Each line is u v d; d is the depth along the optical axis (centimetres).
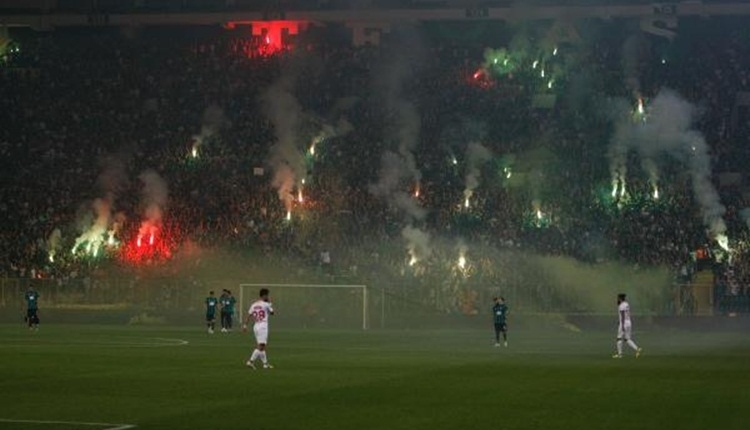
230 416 5506
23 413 5619
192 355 9894
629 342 10119
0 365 8688
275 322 16525
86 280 16962
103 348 10831
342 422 5291
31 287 15062
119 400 6209
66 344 11425
